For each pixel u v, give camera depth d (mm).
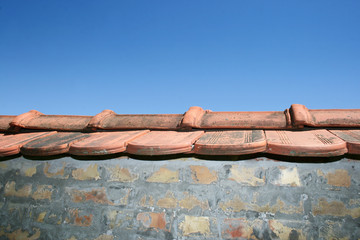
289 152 1826
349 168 1929
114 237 2184
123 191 2254
